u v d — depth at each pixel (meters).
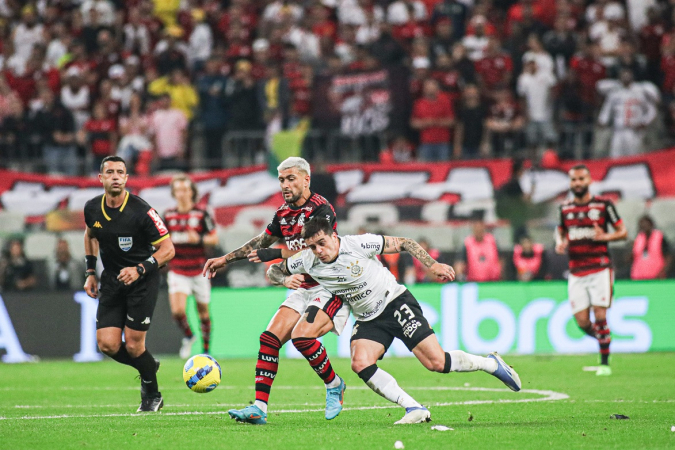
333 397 25.09
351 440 21.22
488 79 69.12
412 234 59.78
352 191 61.97
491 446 20.11
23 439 22.11
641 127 64.56
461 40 76.12
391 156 65.88
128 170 71.25
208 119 71.06
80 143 73.31
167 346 56.72
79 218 63.25
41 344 57.31
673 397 31.83
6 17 89.75
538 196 59.25
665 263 56.12
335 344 55.88
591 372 42.41
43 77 80.06
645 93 64.81
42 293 57.75
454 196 60.66
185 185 47.16
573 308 43.06
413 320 23.98
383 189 61.59
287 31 76.44
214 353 56.62
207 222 47.56
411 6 77.56
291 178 25.20
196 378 26.83
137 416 27.62
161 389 37.78
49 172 72.88
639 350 53.62
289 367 48.34
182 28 82.81
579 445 20.25
